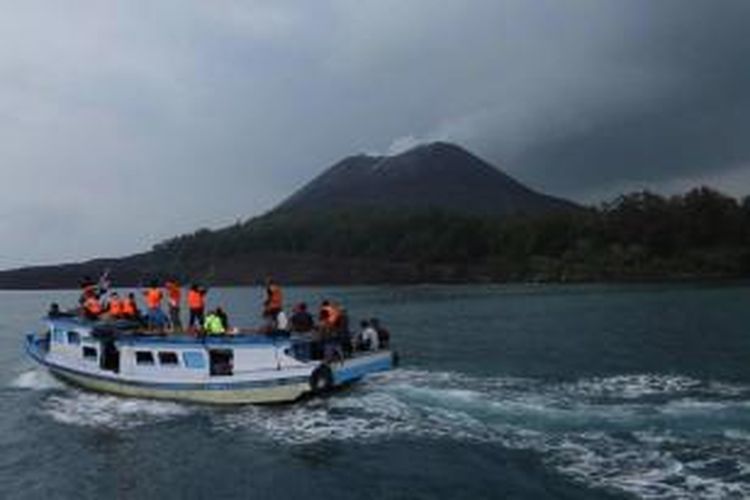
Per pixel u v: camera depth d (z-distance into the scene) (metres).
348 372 33.62
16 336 80.19
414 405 31.73
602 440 26.38
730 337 55.69
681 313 78.31
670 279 171.12
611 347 51.47
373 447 26.92
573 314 81.62
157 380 34.56
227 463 26.19
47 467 26.73
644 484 22.23
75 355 38.09
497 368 42.16
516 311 89.12
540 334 61.59
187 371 33.88
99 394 36.84
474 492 22.80
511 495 22.33
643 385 36.22
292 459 26.22
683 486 21.94
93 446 28.83
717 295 107.50
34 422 32.50
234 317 96.81
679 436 26.55
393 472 24.61
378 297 134.25
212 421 31.16
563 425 28.30
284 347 32.72
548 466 24.19
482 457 25.41
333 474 24.70
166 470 25.84
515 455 25.36
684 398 32.81
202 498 23.36
